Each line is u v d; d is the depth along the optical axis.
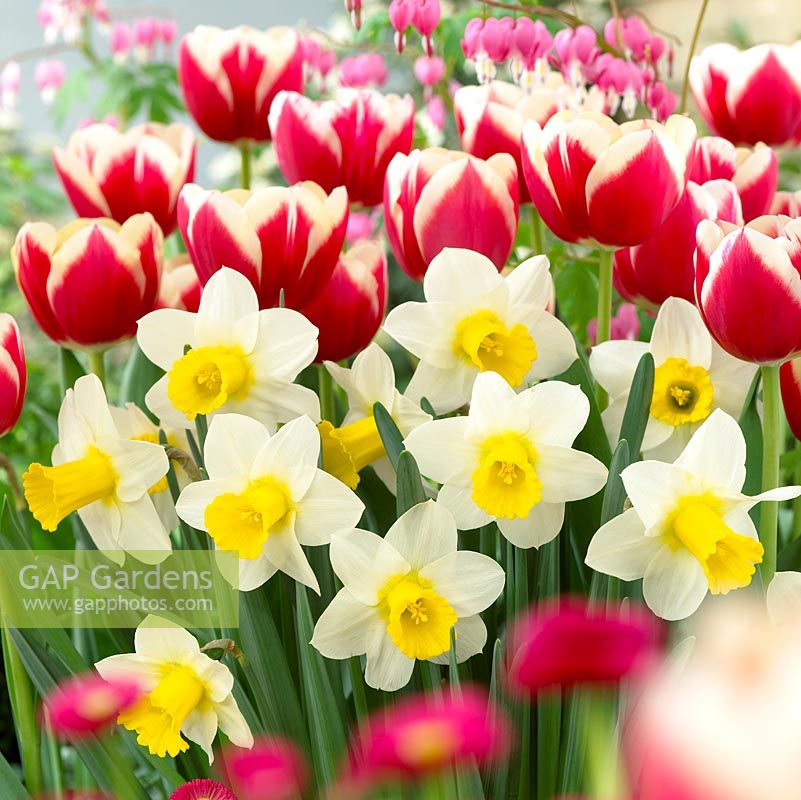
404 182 1.09
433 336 1.05
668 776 0.46
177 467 1.12
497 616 1.09
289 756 1.01
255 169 4.22
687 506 0.99
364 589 1.01
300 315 1.04
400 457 1.01
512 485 1.01
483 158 1.18
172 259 1.26
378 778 0.95
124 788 1.04
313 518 1.01
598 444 1.06
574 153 1.05
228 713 1.03
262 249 1.06
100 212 1.23
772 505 1.03
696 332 1.07
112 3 5.54
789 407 1.09
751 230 0.98
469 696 1.02
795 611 1.01
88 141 1.23
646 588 1.00
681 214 1.10
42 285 1.11
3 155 4.01
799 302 0.99
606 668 0.86
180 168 1.23
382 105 1.17
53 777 1.13
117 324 1.11
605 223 1.06
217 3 5.93
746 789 0.43
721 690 0.47
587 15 4.38
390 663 1.02
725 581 0.98
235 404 1.05
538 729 1.02
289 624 1.07
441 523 1.01
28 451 2.03
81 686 1.02
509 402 1.01
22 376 1.09
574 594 1.08
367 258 1.14
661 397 1.06
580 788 0.98
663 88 1.36
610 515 1.01
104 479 1.05
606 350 1.08
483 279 1.05
